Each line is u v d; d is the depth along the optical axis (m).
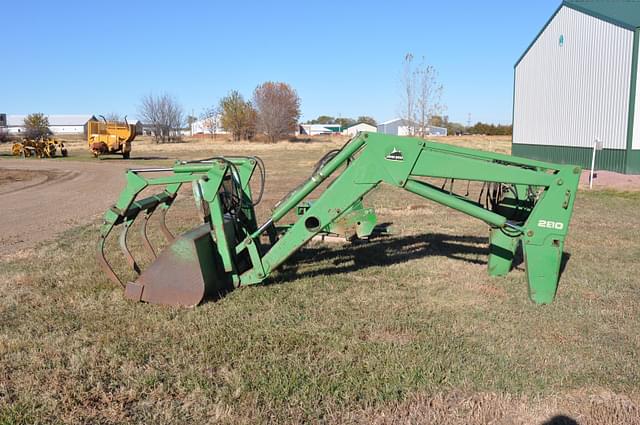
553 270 5.72
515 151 32.72
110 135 36.53
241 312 5.46
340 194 5.88
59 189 19.48
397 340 4.80
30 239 9.91
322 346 4.63
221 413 3.60
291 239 6.08
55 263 7.68
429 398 3.81
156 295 5.72
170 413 3.62
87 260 7.79
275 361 4.34
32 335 4.97
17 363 4.38
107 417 3.60
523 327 5.13
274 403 3.74
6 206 14.96
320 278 6.72
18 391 3.91
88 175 25.09
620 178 20.30
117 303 5.77
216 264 6.04
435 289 6.32
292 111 76.31
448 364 4.30
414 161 5.65
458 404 3.74
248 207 7.39
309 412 3.63
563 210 5.58
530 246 5.70
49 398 3.80
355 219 8.86
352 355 4.45
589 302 5.87
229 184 7.11
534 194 6.93
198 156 39.72
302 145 57.97
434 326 5.14
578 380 4.08
